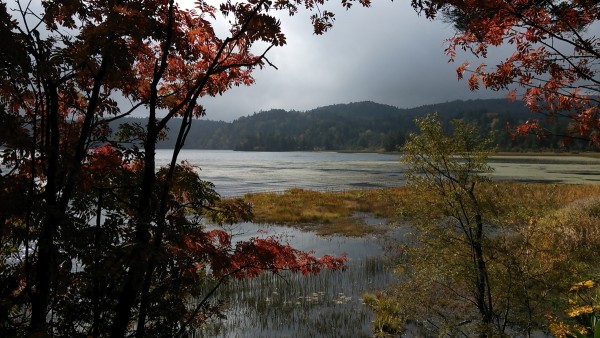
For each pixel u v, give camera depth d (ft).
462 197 22.94
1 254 11.82
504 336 20.45
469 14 12.33
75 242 9.95
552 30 11.75
